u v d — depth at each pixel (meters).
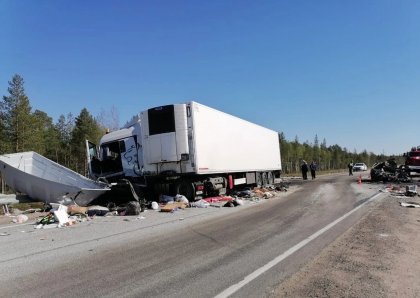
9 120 44.03
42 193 16.16
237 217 12.69
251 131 23.70
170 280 6.02
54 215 11.93
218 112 19.31
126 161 18.28
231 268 6.66
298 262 7.02
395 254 7.47
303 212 13.60
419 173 35.94
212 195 19.30
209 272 6.43
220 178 19.61
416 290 5.54
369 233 9.47
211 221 11.89
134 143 18.16
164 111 17.33
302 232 9.82
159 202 17.52
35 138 45.00
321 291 5.47
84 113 56.41
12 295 5.43
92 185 16.86
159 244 8.59
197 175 18.16
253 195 20.03
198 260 7.19
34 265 6.96
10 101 44.25
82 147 54.62
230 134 20.56
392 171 30.62
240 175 22.78
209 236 9.44
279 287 5.66
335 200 17.30
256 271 6.47
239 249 8.05
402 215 12.45
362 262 6.91
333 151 133.62
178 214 13.73
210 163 18.19
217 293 5.45
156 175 17.53
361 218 11.84
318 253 7.62
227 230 10.25
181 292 5.50
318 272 6.34
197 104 17.45
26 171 17.64
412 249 7.91
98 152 19.19
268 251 7.86
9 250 8.21
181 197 16.88
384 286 5.68
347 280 5.94
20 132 43.94
